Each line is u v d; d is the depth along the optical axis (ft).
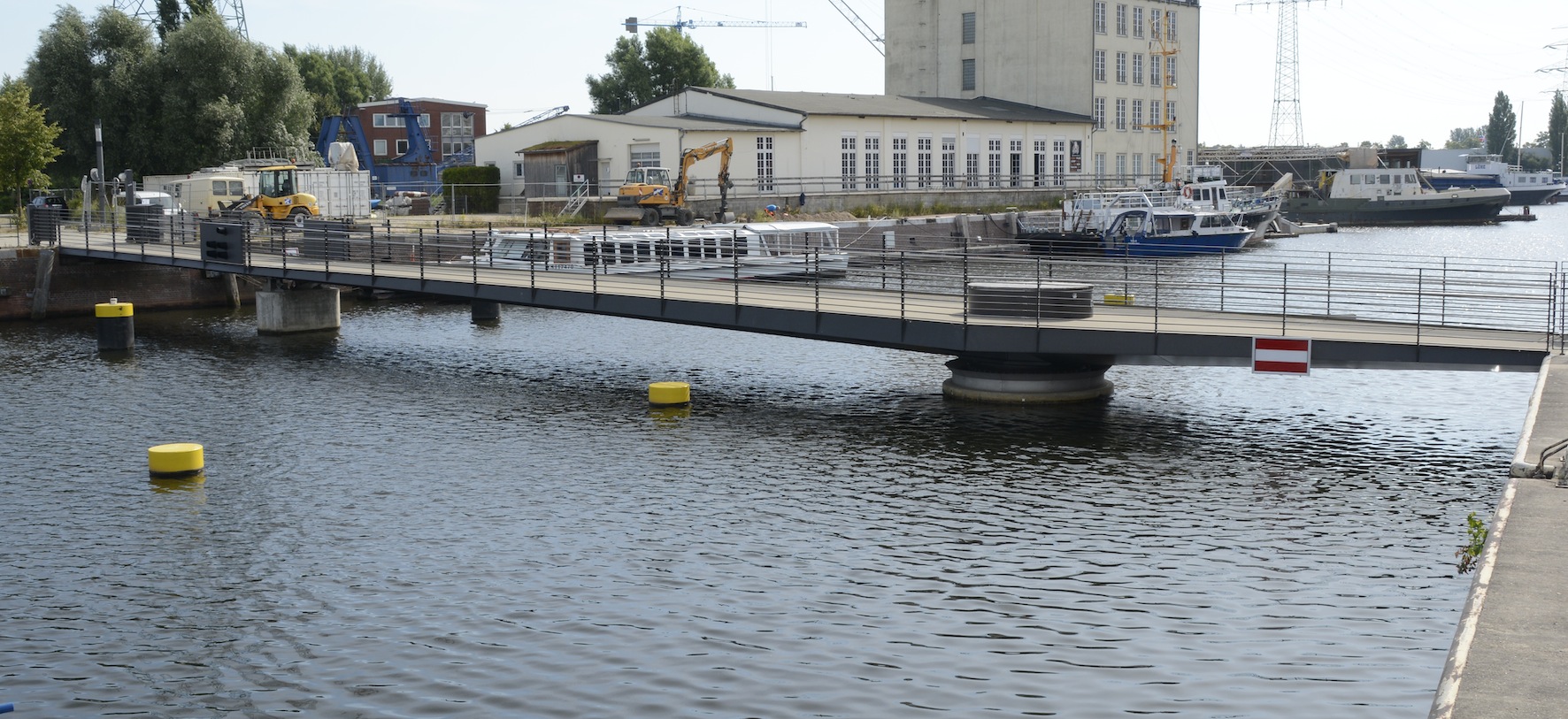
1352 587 55.01
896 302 102.32
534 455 81.05
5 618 53.31
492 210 233.35
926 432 85.87
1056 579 56.49
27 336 139.03
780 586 55.83
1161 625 50.96
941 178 261.24
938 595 54.65
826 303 101.24
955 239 229.45
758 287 113.29
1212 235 225.35
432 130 357.20
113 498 71.77
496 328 145.48
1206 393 99.71
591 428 88.89
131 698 45.44
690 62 383.04
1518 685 23.31
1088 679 45.85
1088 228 226.79
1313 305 139.03
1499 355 76.23
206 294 165.78
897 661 47.65
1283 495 69.46
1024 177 279.49
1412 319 123.54
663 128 218.59
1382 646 48.55
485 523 65.92
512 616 52.49
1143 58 316.81
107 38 240.12
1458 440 82.53
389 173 268.62
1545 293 154.20
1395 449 80.12
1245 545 60.95
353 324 149.59
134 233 164.04
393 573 58.18
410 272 126.72
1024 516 66.03
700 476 75.10
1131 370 111.45
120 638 51.06
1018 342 87.51
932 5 322.55
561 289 107.24
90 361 120.98
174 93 238.48
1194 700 43.98
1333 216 362.53
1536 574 28.96
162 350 127.75
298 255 143.33
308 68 441.27
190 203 194.49
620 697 44.68
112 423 92.02
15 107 200.23
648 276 119.96
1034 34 305.32
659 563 59.06
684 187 205.26
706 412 94.12
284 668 47.80
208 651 49.55
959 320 91.76
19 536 64.75
